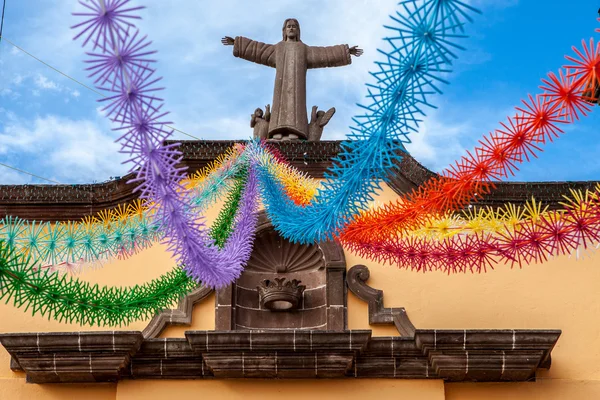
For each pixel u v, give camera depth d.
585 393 17.86
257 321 18.81
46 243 11.29
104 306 11.03
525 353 17.36
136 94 7.65
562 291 18.72
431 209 10.38
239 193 12.95
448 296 18.62
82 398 17.81
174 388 17.72
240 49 20.75
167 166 8.30
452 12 7.35
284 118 20.12
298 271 19.23
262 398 17.62
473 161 9.52
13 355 17.58
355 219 10.83
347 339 17.31
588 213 9.79
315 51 20.83
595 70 8.05
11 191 19.47
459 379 17.72
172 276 12.08
